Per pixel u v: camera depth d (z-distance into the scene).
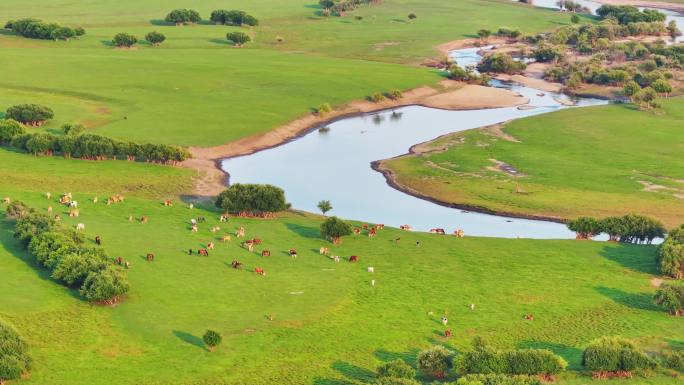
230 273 101.06
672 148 163.12
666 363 80.19
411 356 82.75
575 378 77.56
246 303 93.12
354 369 79.62
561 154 159.12
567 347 85.38
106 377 76.19
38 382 74.62
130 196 131.00
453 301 95.88
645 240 117.62
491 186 141.25
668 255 104.06
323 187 143.75
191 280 98.12
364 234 117.31
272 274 101.62
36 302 89.31
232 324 87.81
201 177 144.25
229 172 151.12
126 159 148.75
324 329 87.81
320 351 83.06
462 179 145.38
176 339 83.94
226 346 83.06
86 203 124.19
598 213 129.38
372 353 83.06
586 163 153.25
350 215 129.75
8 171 137.38
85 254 97.69
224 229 116.81
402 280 101.38
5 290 91.38
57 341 81.88
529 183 142.50
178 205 127.31
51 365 77.56
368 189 142.62
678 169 149.75
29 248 101.06
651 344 85.81
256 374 78.06
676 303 93.25
